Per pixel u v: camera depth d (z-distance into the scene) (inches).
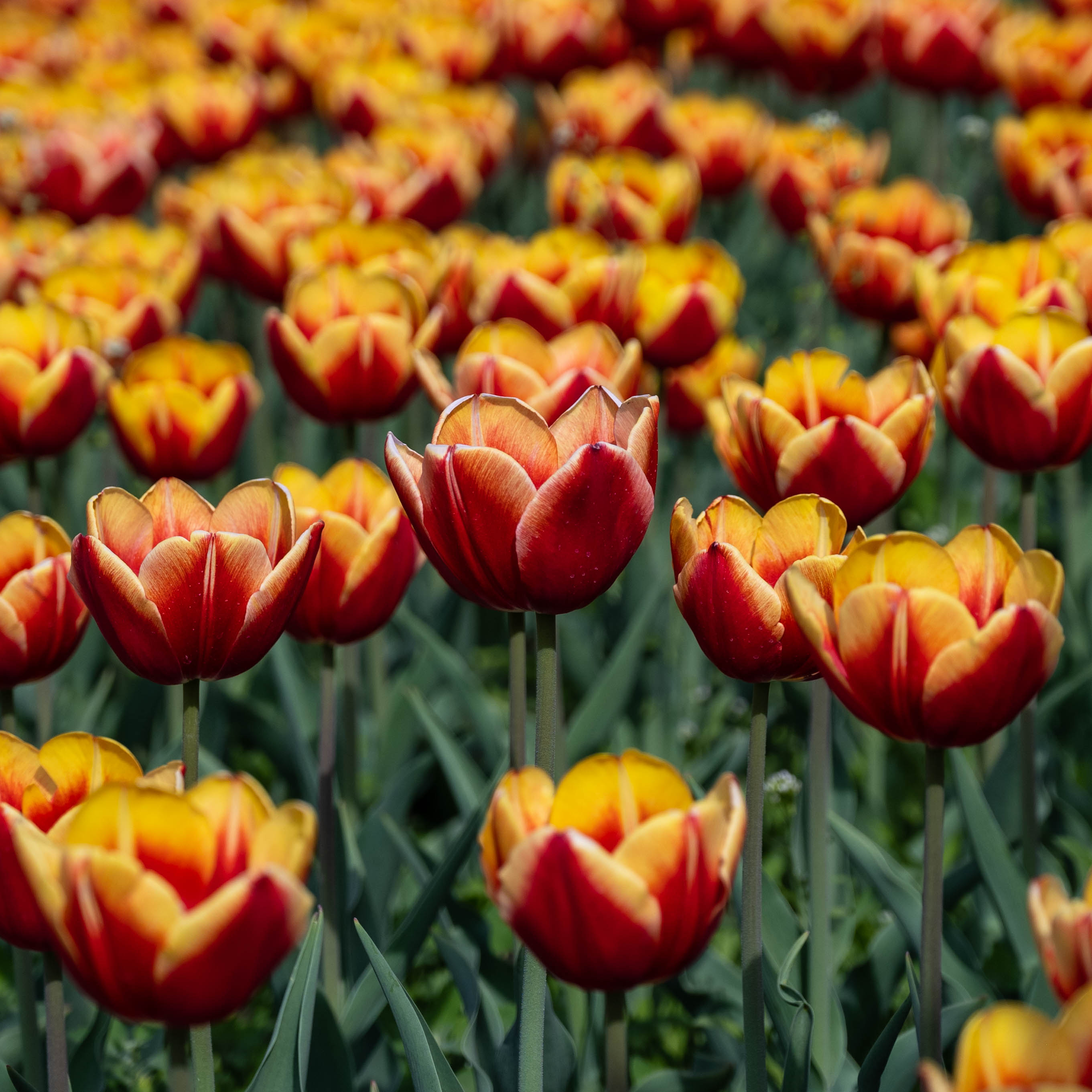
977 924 134.1
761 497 106.5
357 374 130.6
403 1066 113.9
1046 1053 52.8
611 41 282.0
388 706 164.1
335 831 110.1
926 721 72.8
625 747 157.6
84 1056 102.9
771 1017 104.6
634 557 180.1
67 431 132.1
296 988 84.2
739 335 253.0
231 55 298.5
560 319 134.2
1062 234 147.8
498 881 64.8
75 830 62.2
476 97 248.5
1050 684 160.2
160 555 77.7
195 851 63.2
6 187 216.5
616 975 64.7
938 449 216.8
